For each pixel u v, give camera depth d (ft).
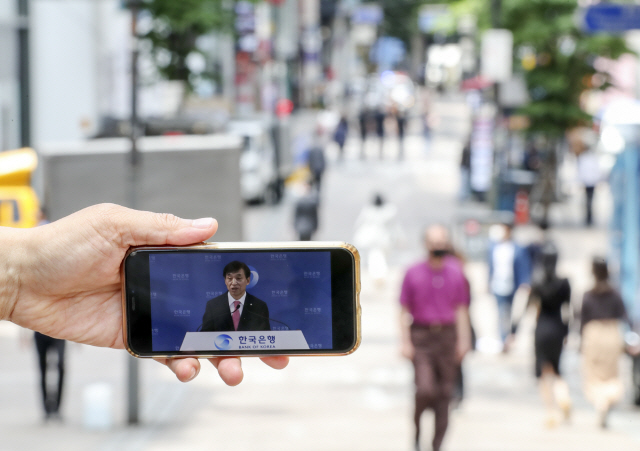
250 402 36.47
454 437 31.86
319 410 35.24
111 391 35.94
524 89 71.46
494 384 40.06
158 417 34.22
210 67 91.04
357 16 257.14
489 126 93.71
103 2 91.30
